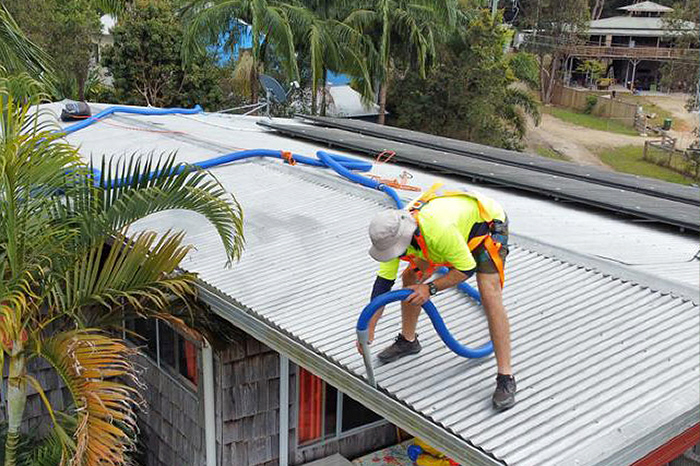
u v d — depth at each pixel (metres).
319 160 9.04
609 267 5.30
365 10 24.23
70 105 12.91
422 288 3.83
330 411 7.99
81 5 24.92
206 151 10.48
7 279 5.60
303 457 7.89
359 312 5.21
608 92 50.28
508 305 4.99
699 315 4.57
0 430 7.49
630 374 4.03
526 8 47.81
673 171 35.12
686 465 6.34
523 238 6.00
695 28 41.53
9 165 4.93
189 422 7.67
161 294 5.64
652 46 58.06
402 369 4.36
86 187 5.66
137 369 8.54
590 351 4.31
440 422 3.81
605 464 3.41
